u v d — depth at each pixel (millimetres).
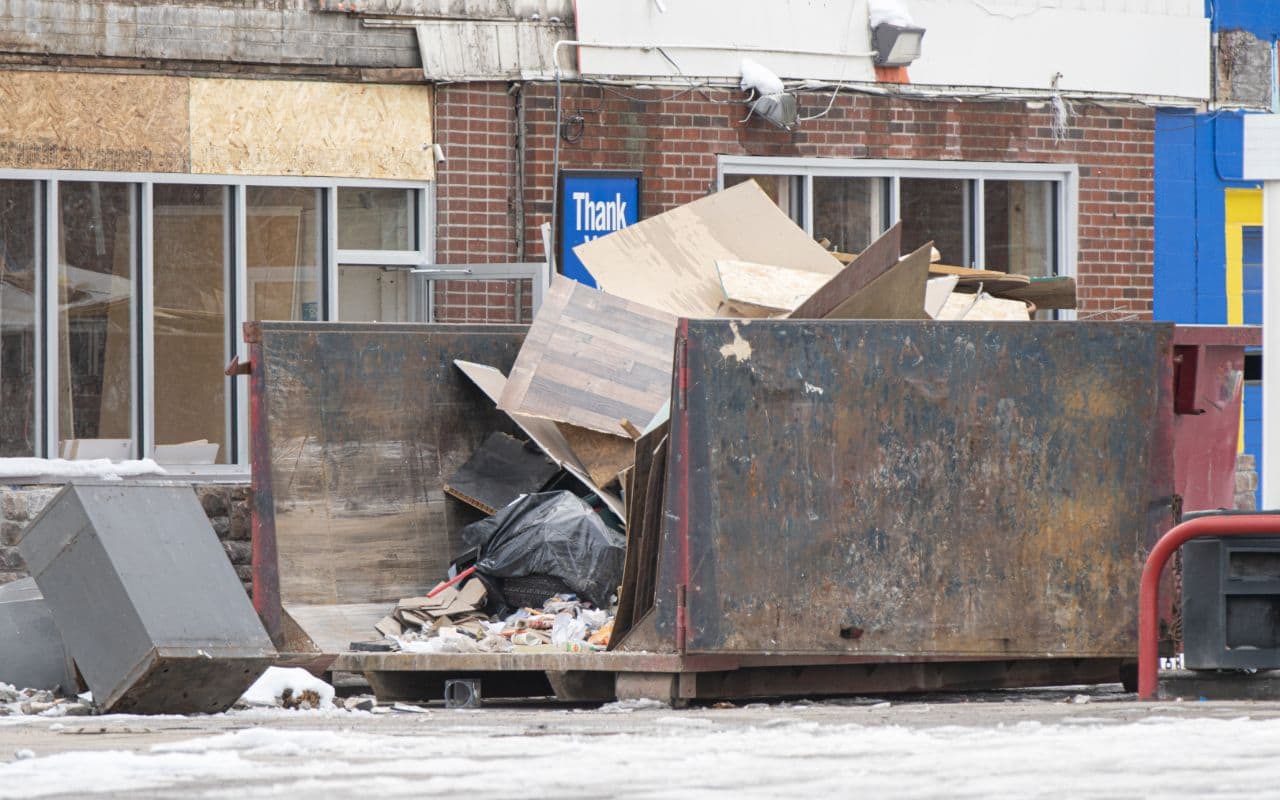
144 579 24703
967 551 26078
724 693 26188
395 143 41438
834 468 25797
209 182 39781
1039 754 17594
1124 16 48625
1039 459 26266
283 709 26328
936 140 46719
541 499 31234
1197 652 25078
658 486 26422
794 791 15141
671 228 36875
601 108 43125
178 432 39562
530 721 23219
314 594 30344
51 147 38281
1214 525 24609
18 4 37906
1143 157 48906
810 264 37031
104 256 38938
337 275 41156
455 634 29156
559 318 32625
